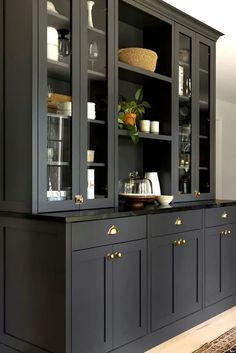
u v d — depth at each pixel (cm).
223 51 379
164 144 300
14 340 212
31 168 201
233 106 661
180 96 303
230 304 315
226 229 311
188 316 268
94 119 236
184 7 286
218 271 301
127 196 267
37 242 200
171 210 253
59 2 217
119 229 215
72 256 189
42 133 205
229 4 280
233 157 663
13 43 210
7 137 214
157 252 242
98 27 239
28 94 202
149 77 280
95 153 237
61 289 188
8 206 214
